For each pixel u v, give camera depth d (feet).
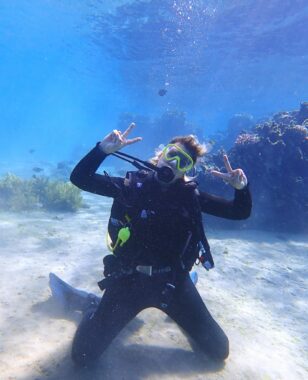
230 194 14.33
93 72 70.69
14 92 184.65
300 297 8.53
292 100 90.43
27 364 4.45
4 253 8.98
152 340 5.43
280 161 14.16
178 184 4.66
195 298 5.10
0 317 5.62
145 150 48.55
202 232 4.72
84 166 4.65
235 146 15.69
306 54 45.37
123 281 4.90
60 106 213.46
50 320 5.68
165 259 4.69
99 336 4.60
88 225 13.71
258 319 7.02
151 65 53.83
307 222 14.17
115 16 37.96
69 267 8.38
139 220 4.52
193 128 49.65
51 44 57.52
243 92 77.00
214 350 5.02
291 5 30.55
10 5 42.29
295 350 6.04
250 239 13.10
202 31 37.81
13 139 118.52
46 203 16.74
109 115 178.29
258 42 40.78
